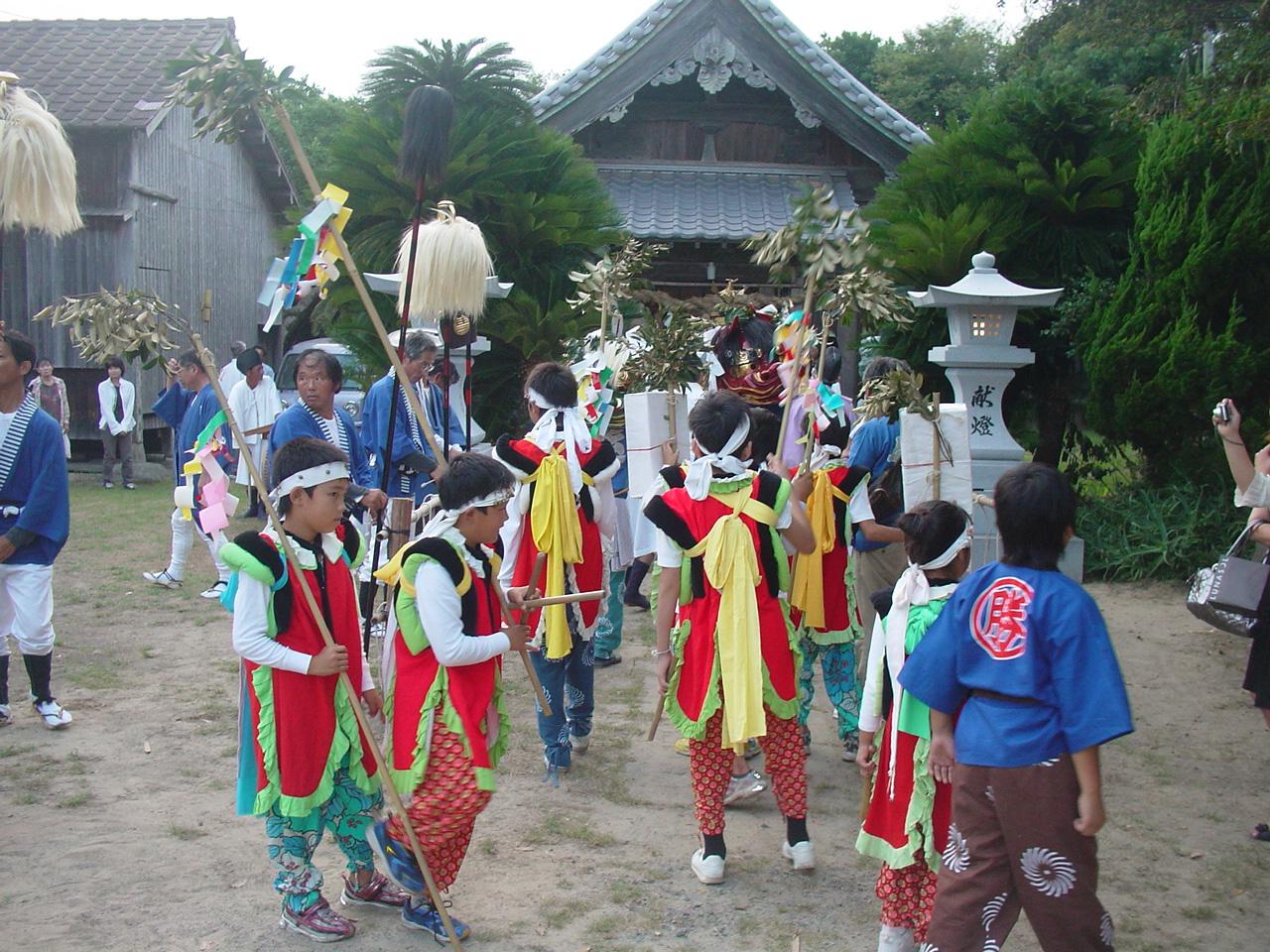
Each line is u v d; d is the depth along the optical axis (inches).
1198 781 199.2
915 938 133.6
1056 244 383.9
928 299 318.0
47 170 161.3
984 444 324.8
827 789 195.0
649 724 226.2
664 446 212.8
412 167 176.4
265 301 146.2
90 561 374.6
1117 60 780.6
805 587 189.5
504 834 174.4
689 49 463.2
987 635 111.1
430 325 297.9
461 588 137.1
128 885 154.4
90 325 134.2
